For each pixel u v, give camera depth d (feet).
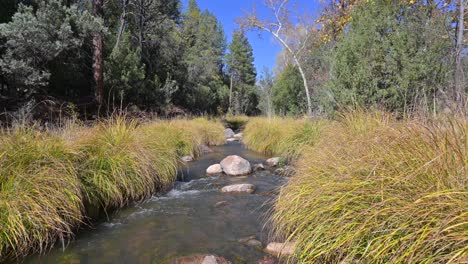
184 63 69.97
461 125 7.78
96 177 13.82
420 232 5.85
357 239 6.84
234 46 144.36
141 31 60.80
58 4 29.14
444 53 19.29
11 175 10.44
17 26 25.12
